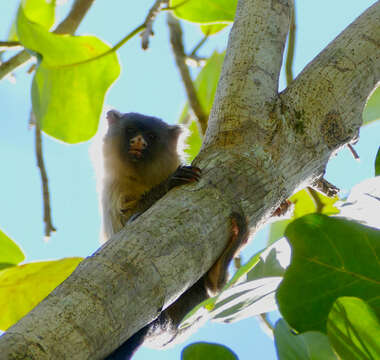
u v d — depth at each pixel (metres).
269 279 6.01
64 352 4.46
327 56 7.40
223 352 5.66
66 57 9.87
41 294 8.99
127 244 5.36
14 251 8.95
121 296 4.96
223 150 6.70
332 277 5.18
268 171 6.59
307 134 6.93
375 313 5.04
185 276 5.48
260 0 7.65
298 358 5.84
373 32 7.48
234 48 7.47
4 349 4.29
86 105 10.15
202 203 6.03
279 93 7.23
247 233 6.31
